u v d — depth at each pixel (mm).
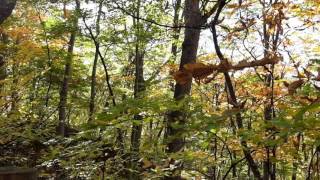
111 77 16047
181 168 5125
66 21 12078
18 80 8891
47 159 5066
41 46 12398
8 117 7742
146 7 10492
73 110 17391
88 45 15414
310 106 1648
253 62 1758
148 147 3955
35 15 14055
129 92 13117
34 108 9688
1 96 8062
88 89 17094
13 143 7629
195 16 5035
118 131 4418
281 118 1925
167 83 9547
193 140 4219
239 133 2520
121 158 4953
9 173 2453
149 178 4664
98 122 2680
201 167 5230
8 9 10406
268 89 4273
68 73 13828
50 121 9484
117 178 4875
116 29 11977
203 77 1747
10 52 11188
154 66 14734
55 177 5777
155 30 10680
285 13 4641
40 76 12094
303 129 1882
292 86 1864
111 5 10062
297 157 3859
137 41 11312
